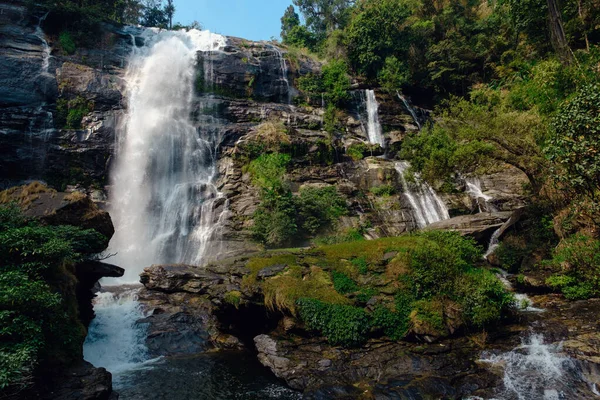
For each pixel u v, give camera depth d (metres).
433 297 11.01
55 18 27.48
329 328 10.47
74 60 26.70
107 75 26.61
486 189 25.98
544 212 16.81
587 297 12.65
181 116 27.06
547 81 18.22
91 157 23.06
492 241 18.77
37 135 22.42
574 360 8.77
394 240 13.12
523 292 14.37
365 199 25.25
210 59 30.22
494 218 19.58
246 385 9.54
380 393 8.41
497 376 8.82
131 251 21.03
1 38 24.75
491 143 16.83
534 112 17.02
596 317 10.91
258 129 26.98
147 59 29.22
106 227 12.20
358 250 12.95
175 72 28.42
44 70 24.48
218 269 14.49
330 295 11.25
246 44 33.53
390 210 24.64
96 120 24.03
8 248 8.39
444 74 38.44
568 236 14.86
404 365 9.39
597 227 13.70
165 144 24.86
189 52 30.39
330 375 9.34
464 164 16.77
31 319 7.52
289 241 21.22
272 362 10.16
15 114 22.34
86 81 25.22
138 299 14.19
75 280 10.59
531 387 8.40
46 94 23.88
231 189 24.17
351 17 43.81
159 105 26.81
